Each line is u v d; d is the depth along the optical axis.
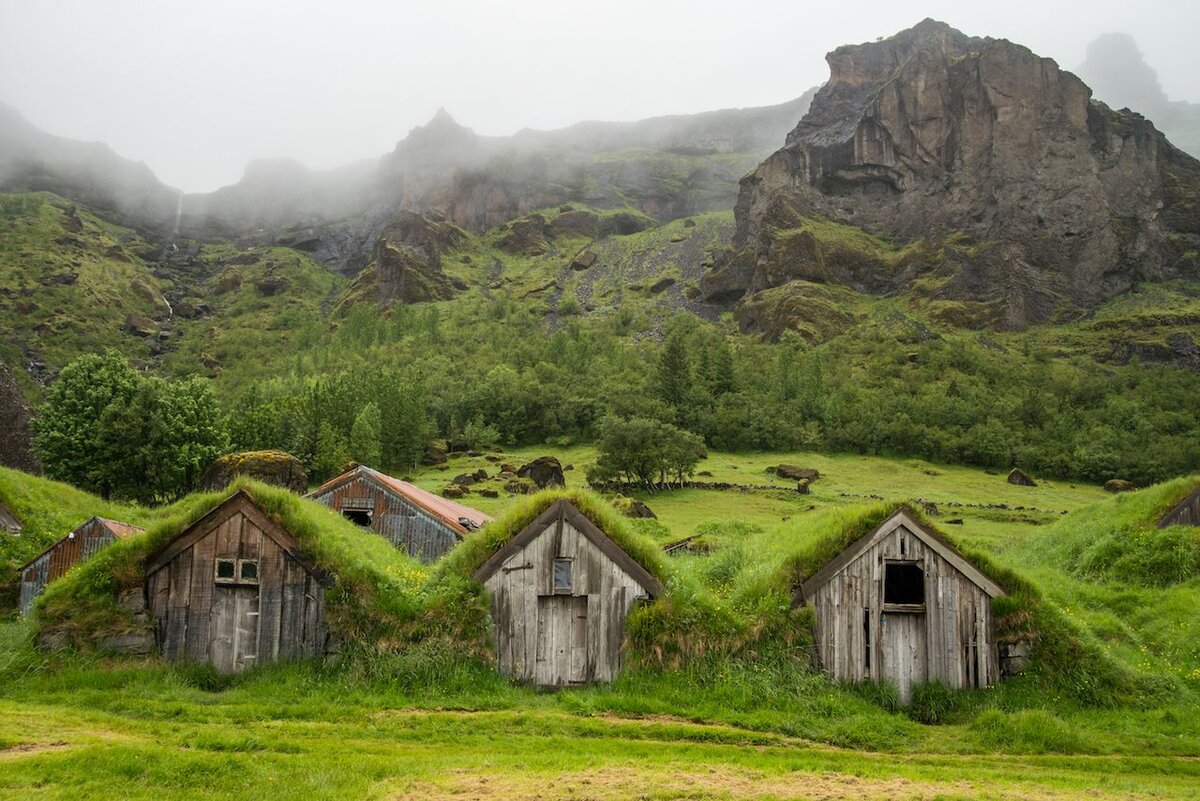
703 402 124.06
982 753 14.88
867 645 17.83
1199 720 16.44
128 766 11.12
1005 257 198.62
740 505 73.00
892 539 18.36
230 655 17.11
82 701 15.04
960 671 17.69
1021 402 128.88
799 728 15.41
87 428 54.47
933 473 98.88
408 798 10.51
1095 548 29.20
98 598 17.05
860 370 150.50
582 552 18.00
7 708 14.25
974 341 171.00
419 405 103.94
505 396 120.19
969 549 18.53
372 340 191.88
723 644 17.22
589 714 15.66
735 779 11.91
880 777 12.59
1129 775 13.92
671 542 35.50
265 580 17.34
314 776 11.25
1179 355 162.25
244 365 190.12
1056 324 188.00
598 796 10.77
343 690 16.08
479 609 17.34
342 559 17.48
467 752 13.02
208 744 12.75
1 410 60.88
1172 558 26.55
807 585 18.03
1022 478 95.88
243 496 17.67
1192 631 22.03
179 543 17.45
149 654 16.97
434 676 16.55
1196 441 111.44
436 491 74.94
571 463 99.31
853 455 107.62
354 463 80.94
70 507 33.28
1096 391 140.25
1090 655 17.73
